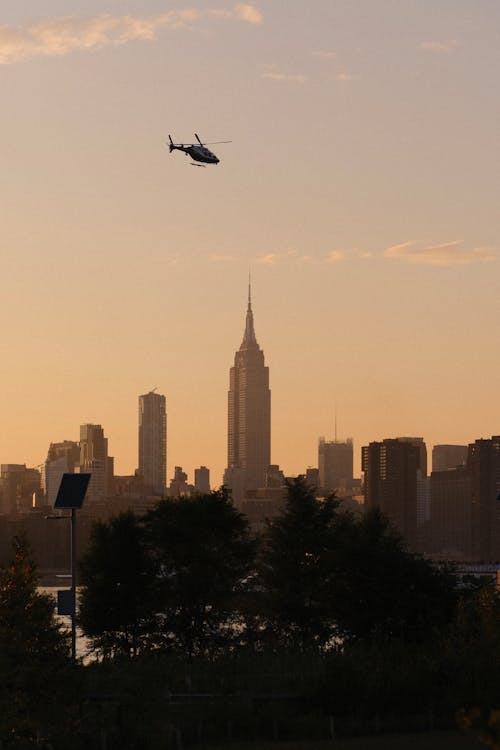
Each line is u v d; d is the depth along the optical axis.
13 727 160.00
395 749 177.88
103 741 173.00
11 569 173.88
